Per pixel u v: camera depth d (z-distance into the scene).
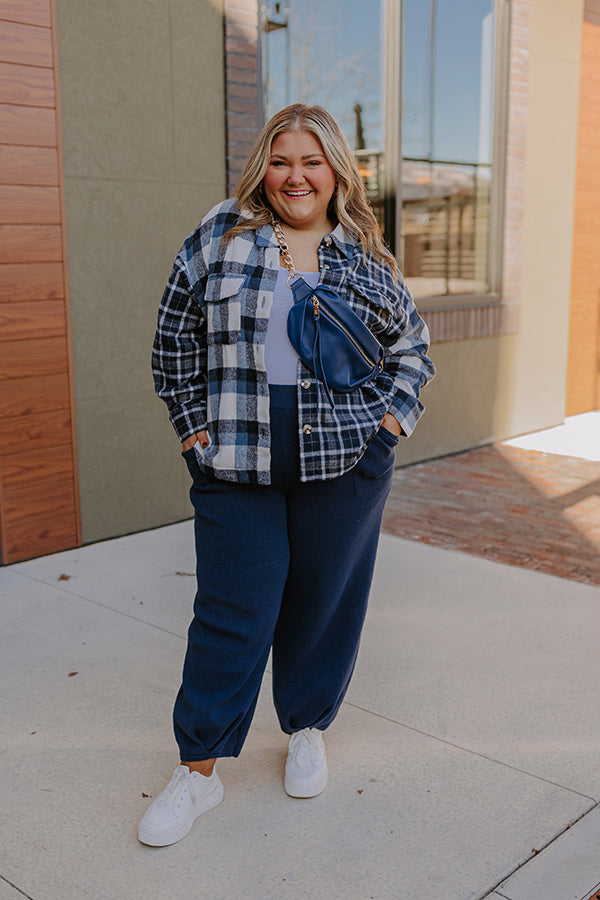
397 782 2.34
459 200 5.92
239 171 4.51
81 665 2.95
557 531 4.48
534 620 3.38
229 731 2.12
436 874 2.00
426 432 5.89
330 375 1.94
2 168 3.60
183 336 2.05
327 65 5.01
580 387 7.48
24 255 3.72
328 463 1.94
